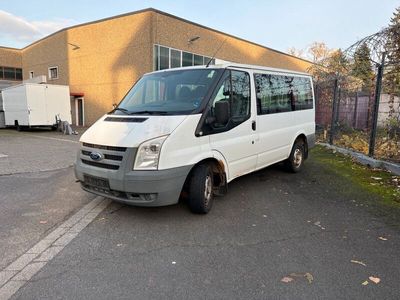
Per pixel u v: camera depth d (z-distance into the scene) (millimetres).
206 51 23000
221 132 4867
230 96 5070
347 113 11938
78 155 4699
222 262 3352
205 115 4574
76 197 5586
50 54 27906
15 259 3418
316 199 5473
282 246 3721
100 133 4500
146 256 3479
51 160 9312
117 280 3018
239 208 5012
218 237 3961
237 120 5211
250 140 5551
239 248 3670
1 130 21141
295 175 7191
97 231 4137
